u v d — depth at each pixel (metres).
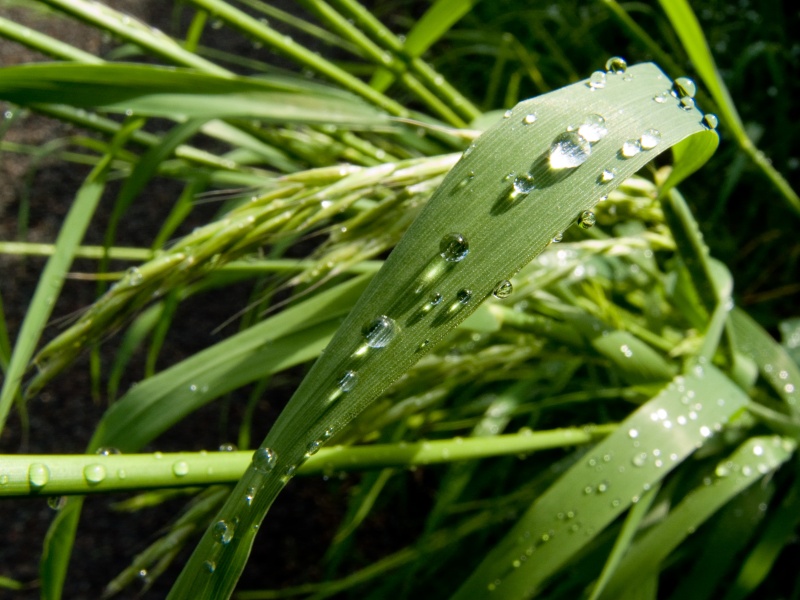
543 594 0.17
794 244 0.23
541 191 0.09
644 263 0.16
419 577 0.20
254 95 0.14
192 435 0.26
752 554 0.14
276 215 0.11
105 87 0.13
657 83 0.10
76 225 0.14
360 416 0.12
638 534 0.14
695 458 0.14
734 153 0.23
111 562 0.23
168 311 0.17
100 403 0.27
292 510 0.24
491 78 0.29
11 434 0.26
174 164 0.20
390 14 0.40
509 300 0.13
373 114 0.16
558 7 0.29
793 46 0.26
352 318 0.08
